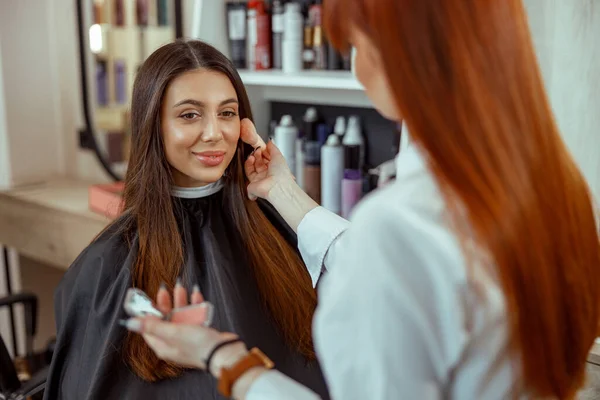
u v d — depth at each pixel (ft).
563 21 4.14
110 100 8.23
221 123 3.86
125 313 3.77
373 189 6.38
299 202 3.96
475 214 2.19
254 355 2.63
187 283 3.87
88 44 8.32
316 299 4.01
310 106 6.92
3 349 5.76
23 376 6.61
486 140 2.22
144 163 3.91
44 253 7.95
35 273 9.00
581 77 4.17
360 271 2.25
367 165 6.63
